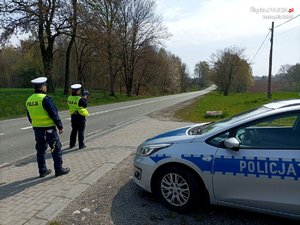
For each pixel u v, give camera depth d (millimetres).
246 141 3359
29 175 5273
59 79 53750
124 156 6383
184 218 3506
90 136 9570
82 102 7301
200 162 3447
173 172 3656
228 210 3660
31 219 3504
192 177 3549
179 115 16609
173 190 3689
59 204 3900
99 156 6480
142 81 62250
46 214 3617
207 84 137500
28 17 23000
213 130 3613
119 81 55000
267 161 3133
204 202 3730
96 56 37406
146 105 26734
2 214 3662
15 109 19234
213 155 3396
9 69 56875
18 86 57875
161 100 38438
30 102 4938
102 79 54188
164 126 11703
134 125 12172
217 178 3369
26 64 54500
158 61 56000
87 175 5066
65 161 6137
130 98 42688
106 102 30828
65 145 8008
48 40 27750
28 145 8219
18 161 6426
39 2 23031
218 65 82250
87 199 4066
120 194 4227
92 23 26297
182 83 99938
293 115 3268
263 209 3186
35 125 4984
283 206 3076
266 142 3273
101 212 3676
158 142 3906
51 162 6121
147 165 3824
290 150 3113
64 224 3387
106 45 33031
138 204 3893
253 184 3199
